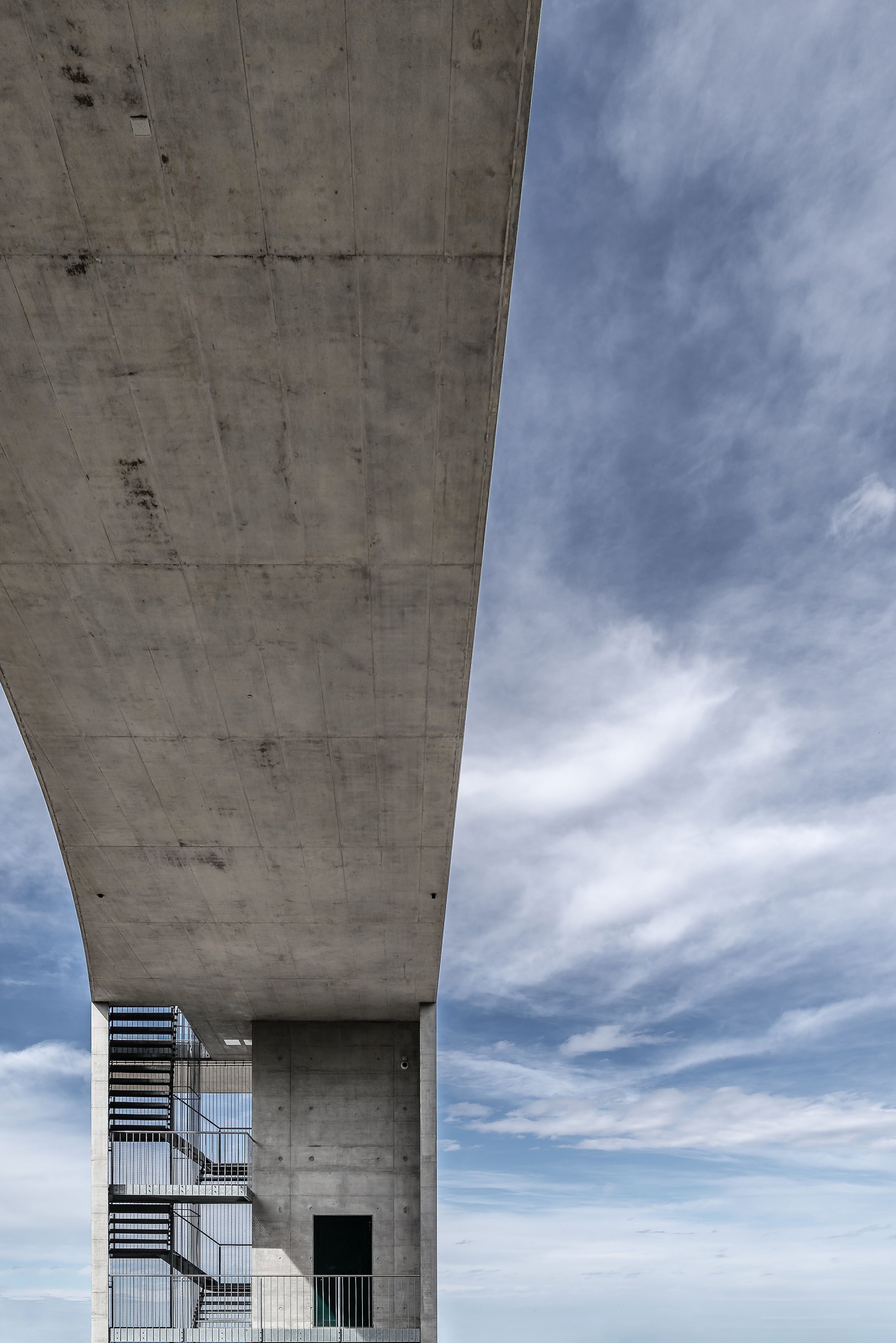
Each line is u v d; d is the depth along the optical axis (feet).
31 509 34.37
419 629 39.52
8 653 40.63
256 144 25.05
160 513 34.55
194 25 23.03
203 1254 75.82
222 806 50.47
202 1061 86.53
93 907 60.08
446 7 22.81
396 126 24.79
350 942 64.08
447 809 50.88
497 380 30.55
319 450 32.53
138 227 26.63
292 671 41.65
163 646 40.29
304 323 28.91
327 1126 75.46
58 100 24.26
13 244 26.94
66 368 29.94
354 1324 71.41
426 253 27.35
